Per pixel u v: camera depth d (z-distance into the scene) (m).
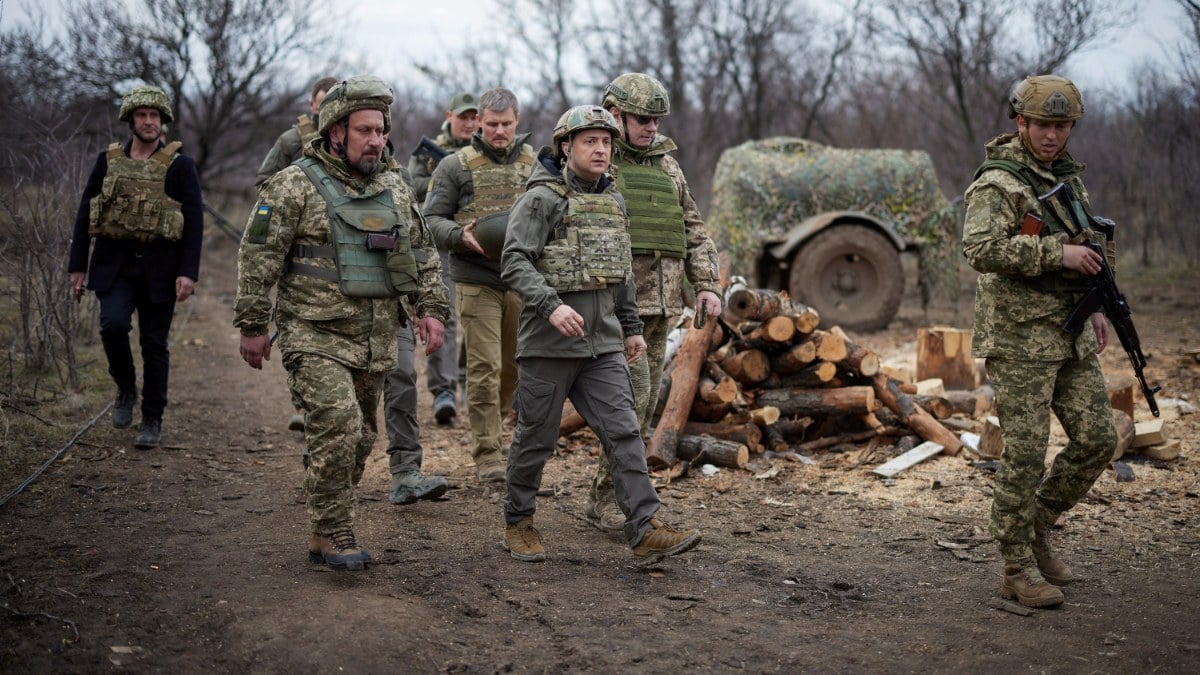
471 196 5.54
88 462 5.72
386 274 3.94
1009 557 3.91
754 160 12.14
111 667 3.19
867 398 6.18
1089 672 3.30
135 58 13.96
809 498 5.41
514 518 4.31
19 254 7.62
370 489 5.42
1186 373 8.22
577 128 3.98
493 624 3.63
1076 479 3.91
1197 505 5.15
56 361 7.48
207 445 6.32
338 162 3.95
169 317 6.13
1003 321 3.79
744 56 19.58
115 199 5.78
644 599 3.91
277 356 9.91
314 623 3.51
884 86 20.11
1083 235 3.69
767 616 3.78
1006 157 3.78
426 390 8.48
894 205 11.87
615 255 4.05
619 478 4.09
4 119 10.71
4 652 3.24
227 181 18.69
